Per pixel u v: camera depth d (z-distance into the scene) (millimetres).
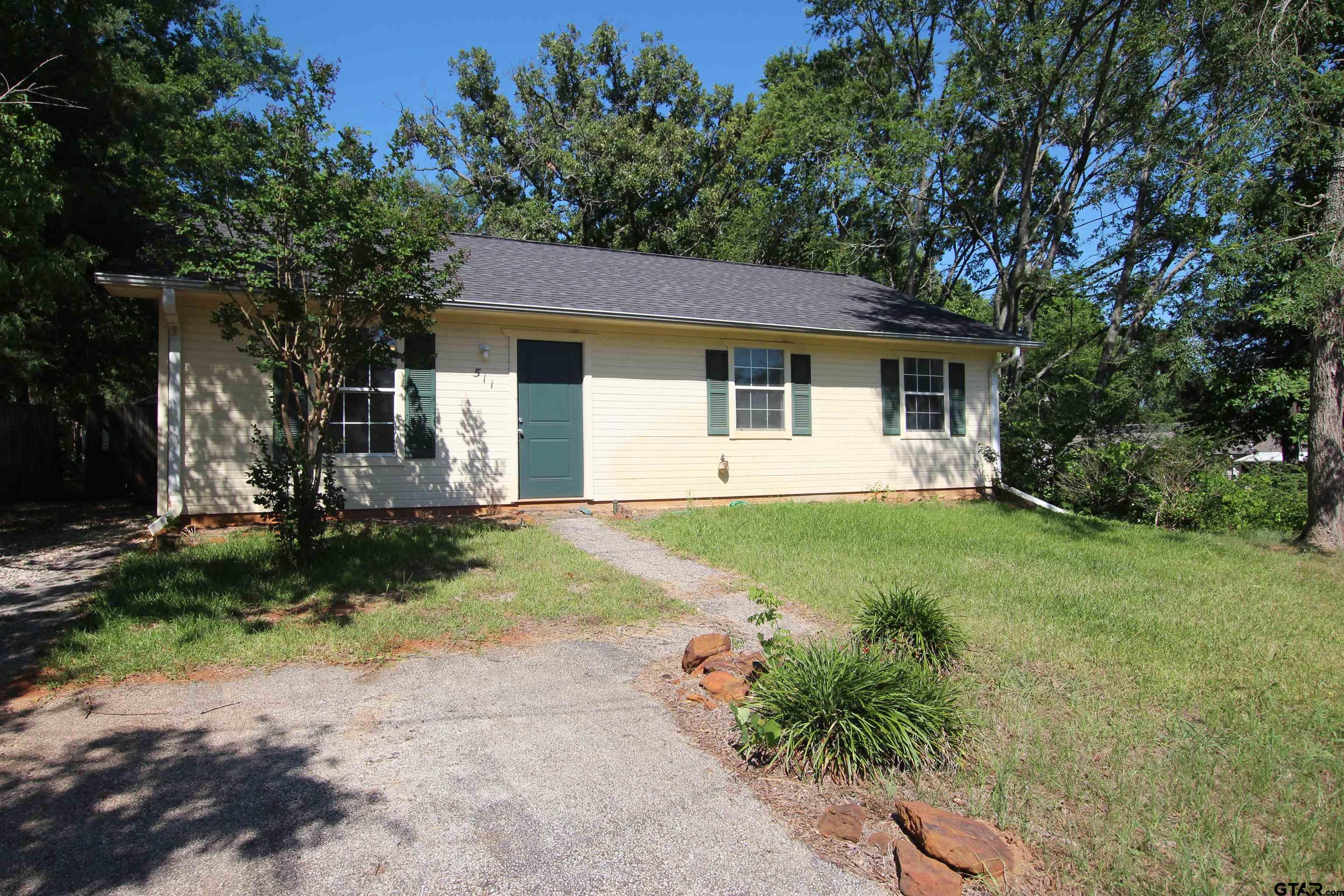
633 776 3381
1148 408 17047
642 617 5828
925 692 3738
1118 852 2816
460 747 3631
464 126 29672
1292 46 10914
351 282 6391
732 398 12039
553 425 10766
